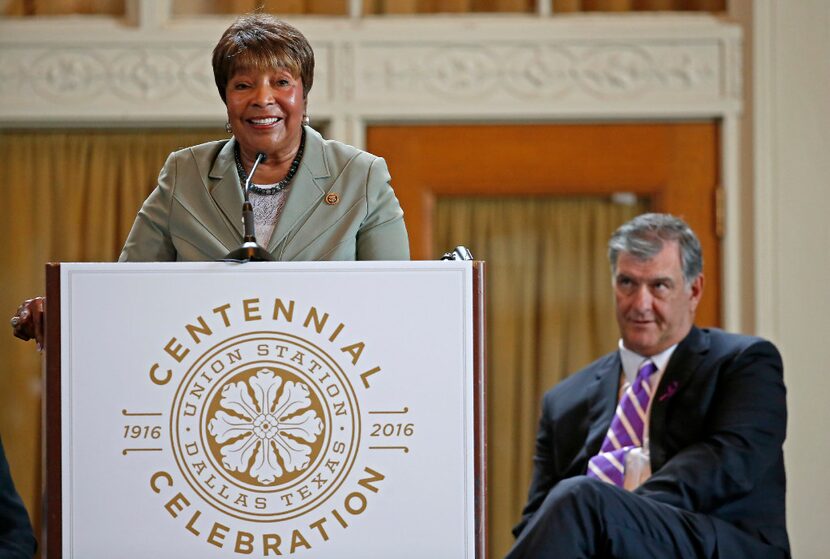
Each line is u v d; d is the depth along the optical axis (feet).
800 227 37.11
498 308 38.45
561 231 38.47
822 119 37.14
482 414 15.15
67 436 15.03
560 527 21.86
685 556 22.81
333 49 37.68
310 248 17.83
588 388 27.99
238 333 15.03
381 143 38.37
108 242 38.68
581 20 37.93
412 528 15.06
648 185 38.11
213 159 18.70
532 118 38.04
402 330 15.11
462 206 38.55
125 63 37.96
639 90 37.60
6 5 38.32
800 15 37.19
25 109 37.91
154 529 15.03
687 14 38.11
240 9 38.55
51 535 15.02
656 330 26.89
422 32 37.60
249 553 14.99
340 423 15.06
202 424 15.06
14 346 38.63
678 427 25.72
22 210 38.81
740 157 37.65
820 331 36.88
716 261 37.86
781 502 25.63
